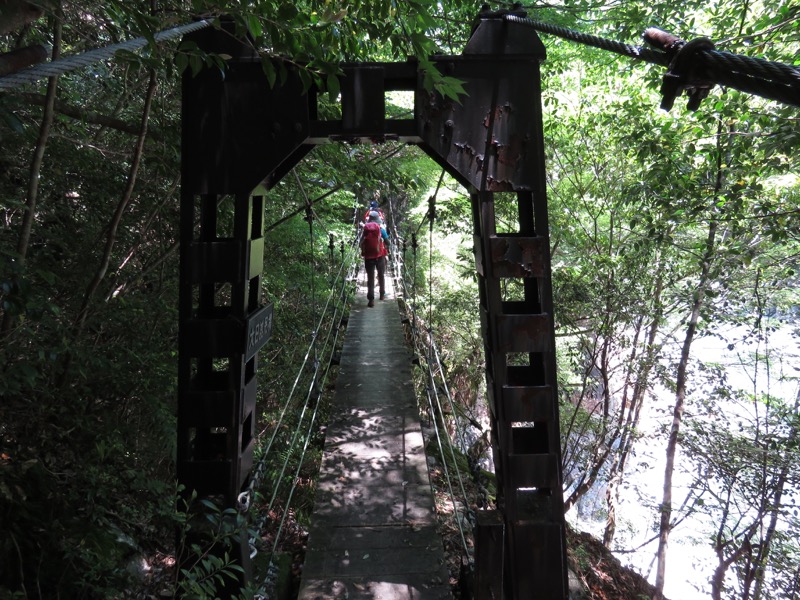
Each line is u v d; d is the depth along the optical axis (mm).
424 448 4328
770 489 6387
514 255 2297
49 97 2404
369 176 5445
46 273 2225
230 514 2207
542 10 6004
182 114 2230
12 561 2293
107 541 2605
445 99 2252
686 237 7188
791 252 7109
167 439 3242
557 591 2340
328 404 5660
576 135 7508
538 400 2328
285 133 2223
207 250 2248
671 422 7379
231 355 2256
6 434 2730
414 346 6914
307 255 8297
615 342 8078
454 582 3156
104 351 3240
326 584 2857
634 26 5246
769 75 888
